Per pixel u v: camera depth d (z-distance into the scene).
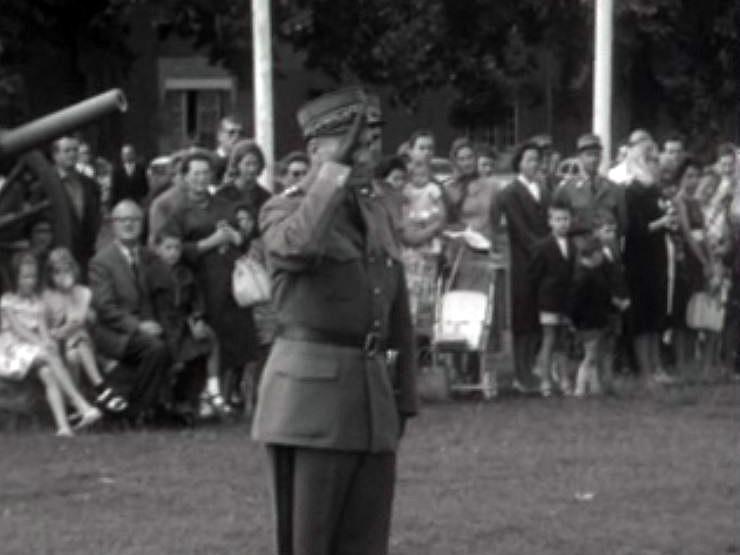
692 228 23.14
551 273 21.39
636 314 22.55
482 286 21.34
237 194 19.98
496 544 13.43
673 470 16.44
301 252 10.33
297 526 10.54
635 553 13.24
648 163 22.73
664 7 40.66
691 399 21.05
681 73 42.34
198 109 54.31
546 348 21.55
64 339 19.06
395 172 21.34
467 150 22.56
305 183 10.55
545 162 23.89
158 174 32.41
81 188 21.39
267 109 26.08
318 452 10.47
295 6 43.03
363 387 10.53
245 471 16.28
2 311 19.00
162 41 49.31
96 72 44.16
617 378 22.44
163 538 13.55
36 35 43.16
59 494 15.25
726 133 43.88
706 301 23.22
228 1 43.22
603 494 15.30
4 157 19.83
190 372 19.42
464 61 45.03
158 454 17.17
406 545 13.36
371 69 44.94
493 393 21.34
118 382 18.84
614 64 41.34
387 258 10.68
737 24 42.12
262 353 20.02
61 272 19.11
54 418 19.12
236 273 19.56
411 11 44.47
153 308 19.27
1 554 13.09
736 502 15.05
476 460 16.86
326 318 10.51
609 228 21.47
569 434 18.42
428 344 21.44
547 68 45.69
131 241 19.33
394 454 10.73
